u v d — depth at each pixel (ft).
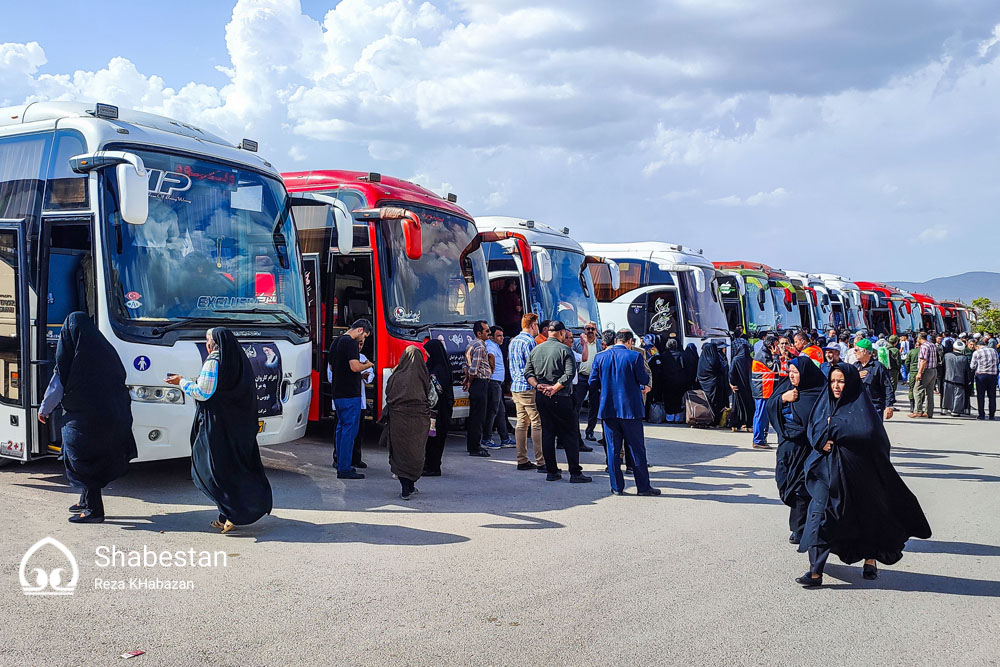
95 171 27.55
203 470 23.63
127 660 15.05
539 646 16.42
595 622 17.85
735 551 23.99
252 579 19.88
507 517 27.45
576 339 51.55
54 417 27.94
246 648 15.81
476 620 17.72
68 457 23.80
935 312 150.71
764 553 23.88
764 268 88.79
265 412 30.55
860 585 21.13
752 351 53.01
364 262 39.73
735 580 21.24
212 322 29.32
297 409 32.32
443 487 32.24
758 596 20.04
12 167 29.81
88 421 23.72
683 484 34.47
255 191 32.68
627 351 31.83
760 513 29.07
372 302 39.34
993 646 17.10
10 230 28.55
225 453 23.62
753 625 18.02
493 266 55.21
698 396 54.65
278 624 17.11
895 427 60.18
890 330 130.93
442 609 18.33
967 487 35.42
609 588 20.20
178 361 27.94
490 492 31.60
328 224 41.22
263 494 24.13
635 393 31.73
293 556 21.88
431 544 23.62
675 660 15.96
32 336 27.84
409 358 29.99
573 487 33.19
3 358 28.32
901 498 20.80
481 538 24.53
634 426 31.78
